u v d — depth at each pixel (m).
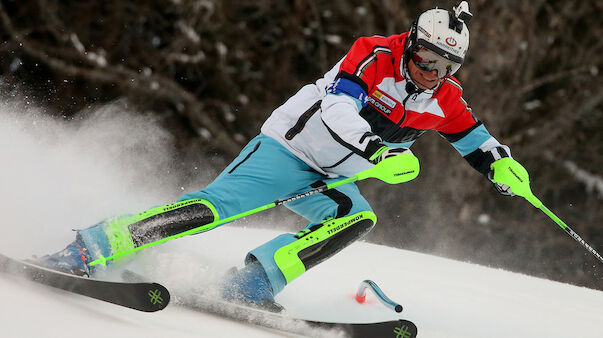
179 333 9.55
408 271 17.17
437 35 11.71
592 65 50.06
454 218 44.88
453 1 46.38
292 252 11.72
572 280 48.88
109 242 11.15
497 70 46.28
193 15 46.50
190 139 47.62
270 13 48.69
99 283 9.89
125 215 11.46
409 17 47.22
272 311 11.30
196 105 46.56
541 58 49.53
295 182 12.58
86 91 45.44
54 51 44.50
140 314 10.09
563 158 50.41
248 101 48.75
